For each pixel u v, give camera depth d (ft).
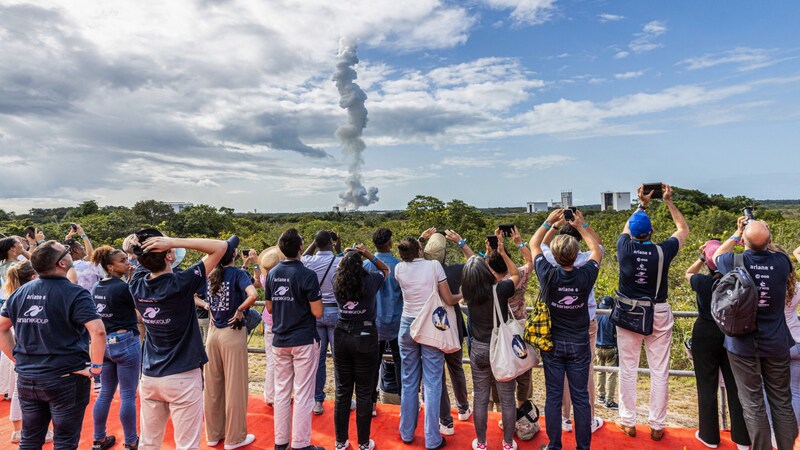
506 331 10.47
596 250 10.56
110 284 11.41
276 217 152.87
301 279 10.87
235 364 11.61
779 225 43.34
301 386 11.00
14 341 9.86
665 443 11.28
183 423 9.08
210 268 9.35
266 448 11.79
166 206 134.51
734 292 9.31
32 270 11.31
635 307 10.96
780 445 9.68
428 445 11.27
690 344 12.31
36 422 9.33
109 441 12.00
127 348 11.49
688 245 41.86
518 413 11.85
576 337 10.09
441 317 11.07
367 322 10.96
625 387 11.66
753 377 9.73
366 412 11.01
